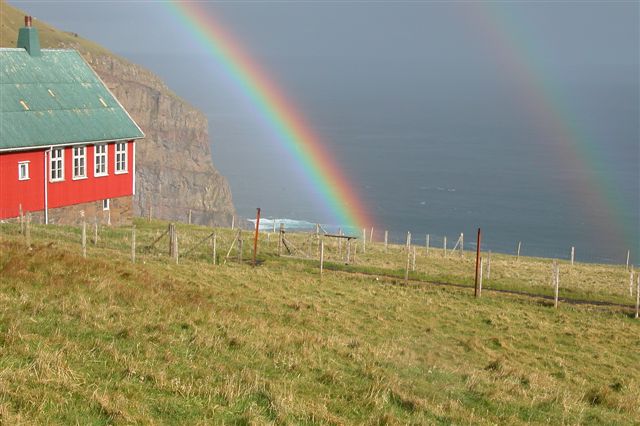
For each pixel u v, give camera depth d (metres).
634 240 173.75
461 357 26.36
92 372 16.33
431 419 17.38
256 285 35.84
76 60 61.34
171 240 42.34
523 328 33.66
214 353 19.80
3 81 53.66
